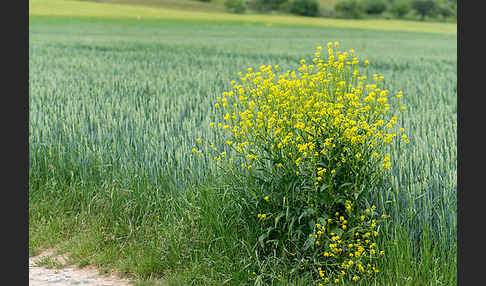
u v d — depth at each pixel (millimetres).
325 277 5840
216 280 6020
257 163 6199
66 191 8141
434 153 6859
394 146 6859
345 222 5676
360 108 5910
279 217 5758
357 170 5770
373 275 5801
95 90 11820
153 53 23500
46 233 7473
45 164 8539
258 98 6289
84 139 8586
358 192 5703
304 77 6172
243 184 6285
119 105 10242
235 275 5930
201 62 19750
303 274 5852
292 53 24391
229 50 25891
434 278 5605
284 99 6031
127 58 21031
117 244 6977
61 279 6324
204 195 6605
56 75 14789
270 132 6004
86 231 7383
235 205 6395
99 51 23734
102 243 7051
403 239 5812
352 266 5809
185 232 6688
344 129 5766
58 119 9469
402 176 6492
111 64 18266
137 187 7531
